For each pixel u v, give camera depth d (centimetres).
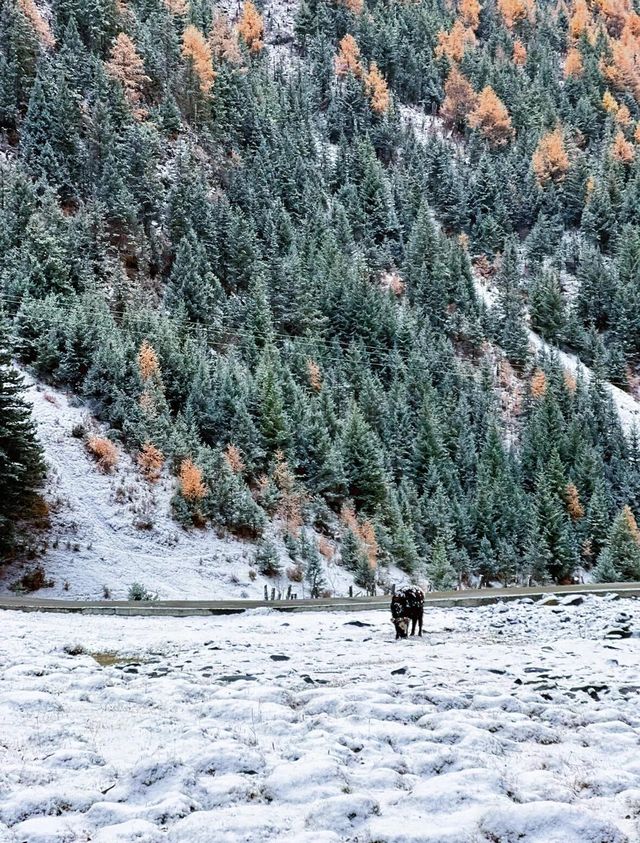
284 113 14712
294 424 5969
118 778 600
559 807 510
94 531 4109
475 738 692
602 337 11700
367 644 1441
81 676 1044
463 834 486
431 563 5756
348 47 17925
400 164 14975
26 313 5316
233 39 17050
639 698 902
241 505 4762
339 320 9106
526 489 7950
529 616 1795
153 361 5528
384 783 591
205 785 570
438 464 7119
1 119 9244
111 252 7644
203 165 11175
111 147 9412
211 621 1931
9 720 783
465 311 10838
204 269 8462
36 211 7162
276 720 772
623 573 6019
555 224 14025
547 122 17512
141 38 12800
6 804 527
